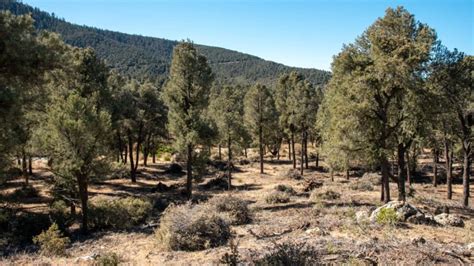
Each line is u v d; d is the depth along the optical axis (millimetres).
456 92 23172
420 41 20938
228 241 13391
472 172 53656
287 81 55312
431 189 41094
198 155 30891
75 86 27797
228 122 40156
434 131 24812
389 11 21750
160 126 45281
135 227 20375
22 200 27172
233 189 39219
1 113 9508
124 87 42844
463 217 19500
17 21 10188
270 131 53844
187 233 13508
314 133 54219
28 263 12242
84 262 11727
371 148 22672
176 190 36969
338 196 29344
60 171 19547
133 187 37656
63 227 19500
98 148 19922
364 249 10359
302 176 49219
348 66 22766
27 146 21000
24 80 10578
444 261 9430
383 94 22766
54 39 10875
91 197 30141
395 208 15773
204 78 29281
